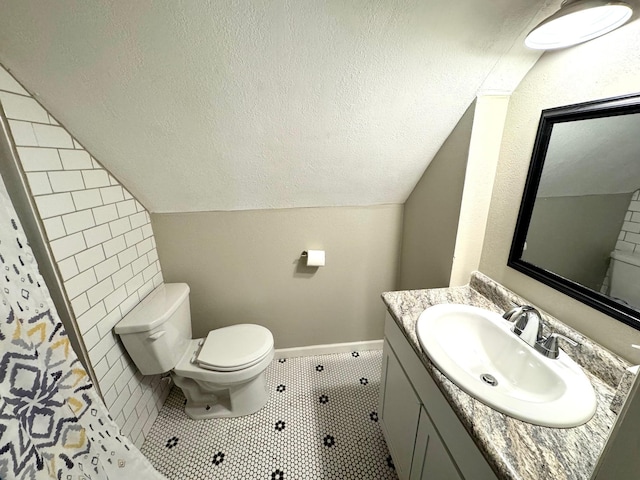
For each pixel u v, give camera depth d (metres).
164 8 0.75
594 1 0.61
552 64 0.92
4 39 0.77
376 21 0.83
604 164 0.78
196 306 1.86
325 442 1.47
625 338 0.78
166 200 1.54
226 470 1.34
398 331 1.16
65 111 0.99
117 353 1.30
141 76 0.92
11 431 0.69
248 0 0.75
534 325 0.91
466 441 0.71
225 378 1.45
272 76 0.96
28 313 0.77
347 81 1.01
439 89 1.07
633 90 0.71
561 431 0.65
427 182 1.54
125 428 1.34
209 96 1.01
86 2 0.72
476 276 1.34
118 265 1.33
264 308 1.95
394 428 1.24
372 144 1.32
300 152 1.33
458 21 0.85
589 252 0.85
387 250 1.93
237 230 1.73
